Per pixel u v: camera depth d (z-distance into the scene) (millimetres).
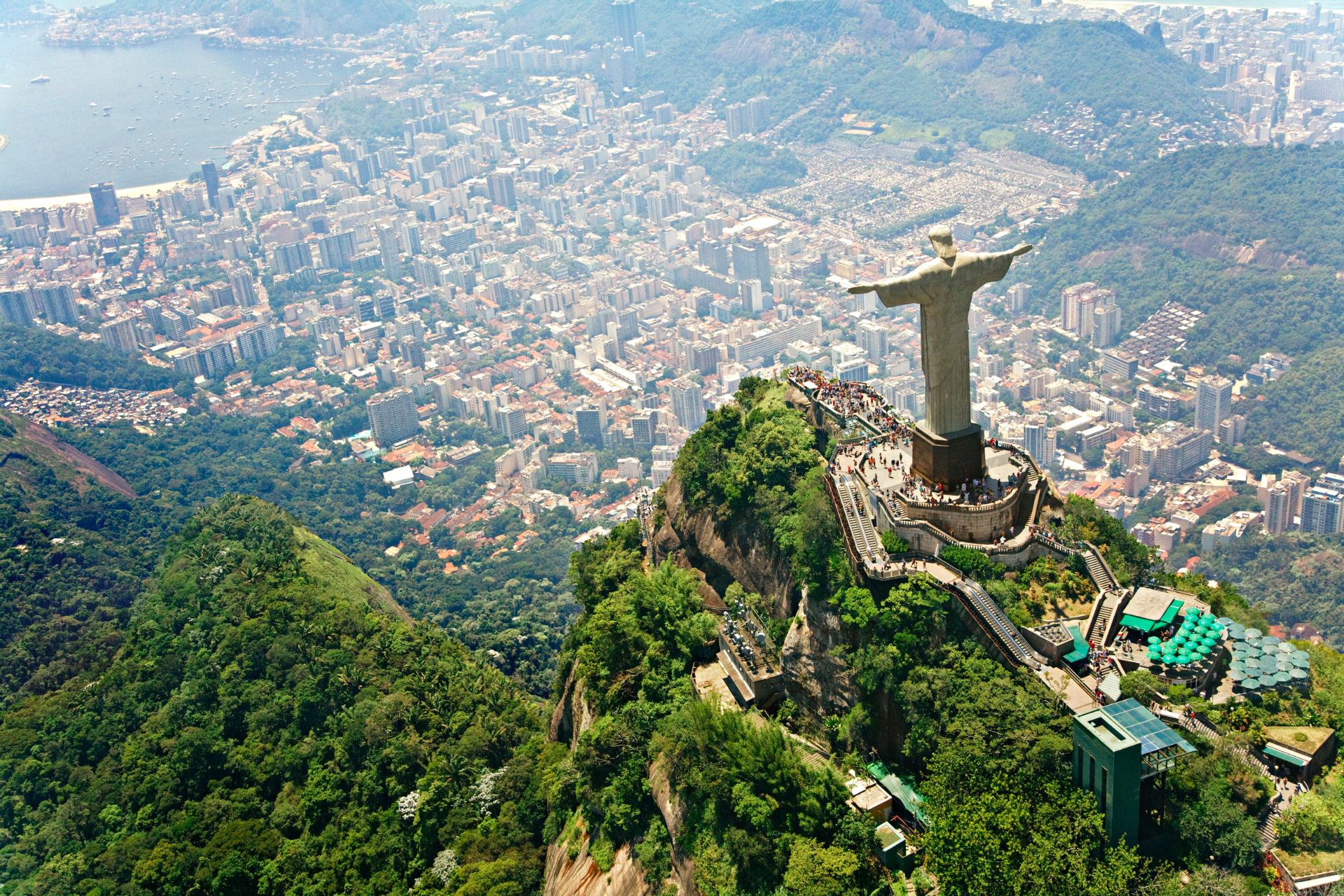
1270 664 170750
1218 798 150000
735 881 173875
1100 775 147750
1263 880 145625
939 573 186250
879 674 180375
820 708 196750
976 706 165875
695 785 185000
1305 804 152125
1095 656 174000
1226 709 167000
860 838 165625
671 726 198500
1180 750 150125
